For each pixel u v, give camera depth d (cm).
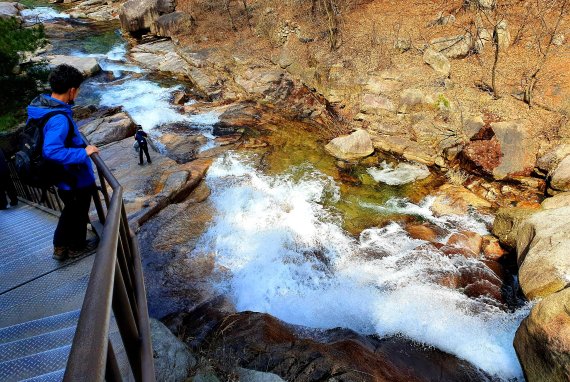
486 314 700
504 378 588
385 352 584
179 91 1766
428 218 1005
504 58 1388
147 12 2377
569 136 1089
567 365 472
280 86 1658
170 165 1181
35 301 361
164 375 438
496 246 895
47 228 524
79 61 1961
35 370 267
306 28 1800
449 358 611
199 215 991
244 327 605
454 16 1600
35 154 339
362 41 1634
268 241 905
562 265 651
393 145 1275
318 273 822
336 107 1512
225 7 2205
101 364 108
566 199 946
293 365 515
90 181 393
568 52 1308
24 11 2895
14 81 1038
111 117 1441
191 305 716
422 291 755
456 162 1186
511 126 1158
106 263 159
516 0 1551
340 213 1023
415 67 1473
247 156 1271
